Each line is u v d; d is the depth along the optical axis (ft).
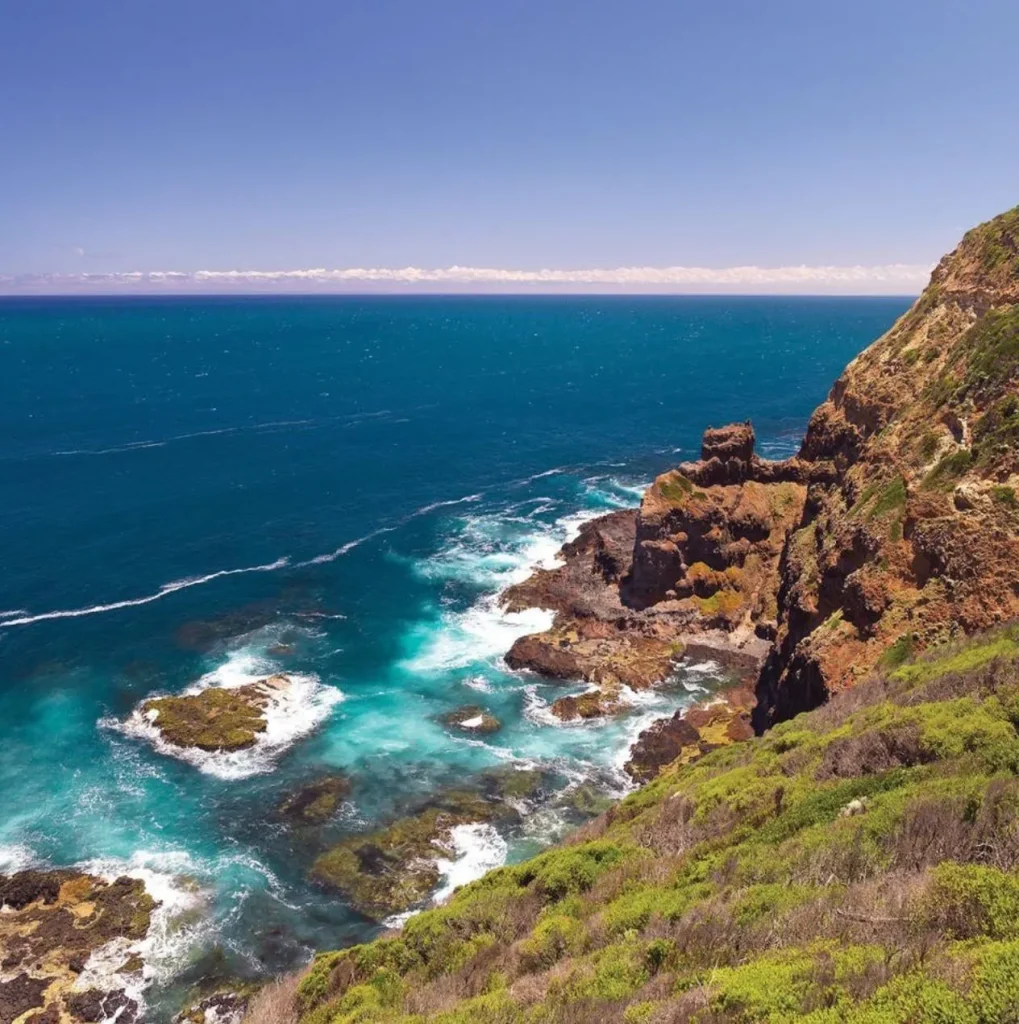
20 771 153.99
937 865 52.80
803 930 51.19
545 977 60.95
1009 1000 35.99
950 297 208.95
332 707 178.60
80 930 118.42
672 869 75.61
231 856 133.90
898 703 96.78
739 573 221.87
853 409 221.05
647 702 180.34
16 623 214.69
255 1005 89.86
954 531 134.00
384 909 123.65
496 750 164.04
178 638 208.95
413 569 258.16
